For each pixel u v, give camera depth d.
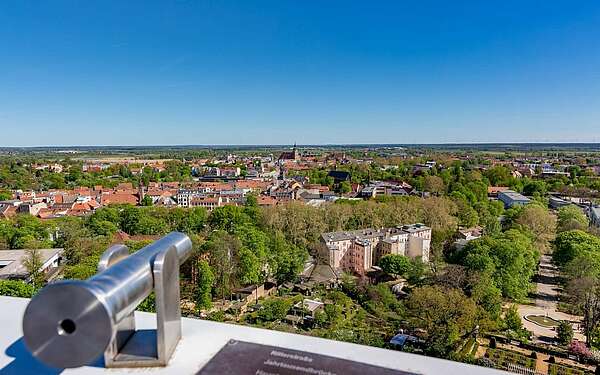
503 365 39.34
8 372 6.32
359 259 78.31
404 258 71.19
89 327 4.57
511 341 46.34
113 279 5.08
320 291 63.19
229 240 61.53
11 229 83.19
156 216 100.94
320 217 92.75
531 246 74.81
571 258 67.06
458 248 82.88
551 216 99.19
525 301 62.03
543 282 72.62
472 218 105.94
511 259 62.09
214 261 58.47
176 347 6.96
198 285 52.19
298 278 69.62
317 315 48.53
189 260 58.06
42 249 67.69
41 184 181.50
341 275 71.62
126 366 6.34
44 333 4.61
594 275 55.72
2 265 60.69
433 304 43.25
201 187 161.75
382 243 80.81
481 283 54.53
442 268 68.69
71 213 112.00
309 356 6.77
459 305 42.91
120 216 99.38
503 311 56.75
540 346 45.28
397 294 63.22
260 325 48.69
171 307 6.62
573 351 43.22
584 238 71.75
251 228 77.56
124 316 5.25
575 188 159.38
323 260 78.62
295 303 55.47
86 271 47.44
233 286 60.47
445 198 110.25
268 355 6.77
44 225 86.81
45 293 4.53
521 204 120.00
